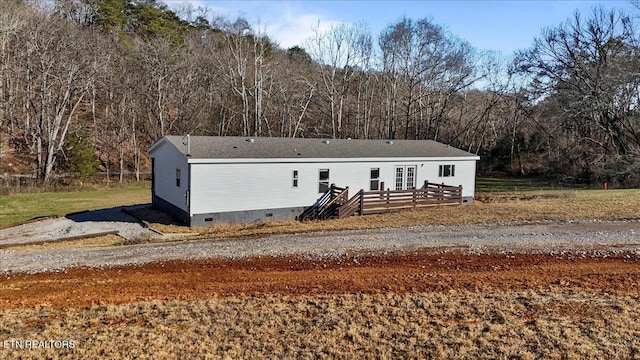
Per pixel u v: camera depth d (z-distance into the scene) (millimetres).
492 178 41344
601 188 30938
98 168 36688
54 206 23734
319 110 46062
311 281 9680
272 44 47969
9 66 37062
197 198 17797
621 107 33906
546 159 43188
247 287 9328
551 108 42000
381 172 22172
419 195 21688
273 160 19094
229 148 19531
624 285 9188
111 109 41688
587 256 11727
